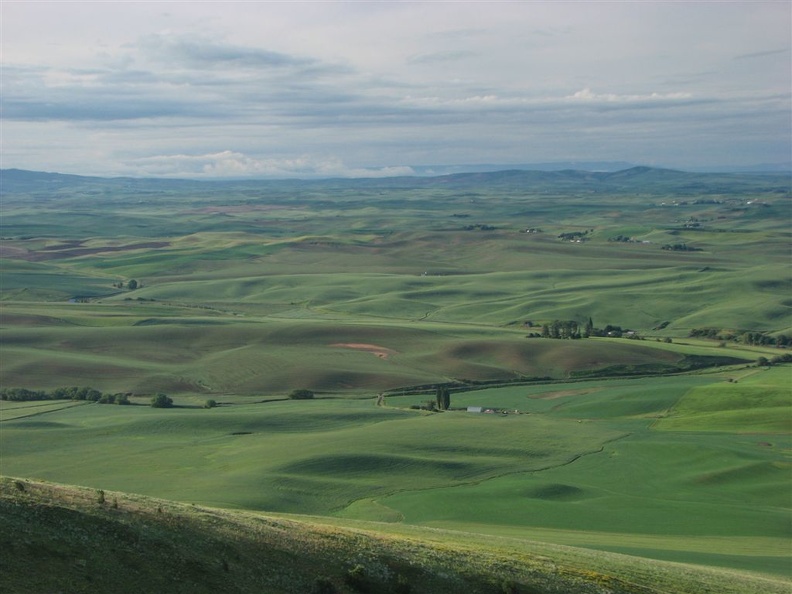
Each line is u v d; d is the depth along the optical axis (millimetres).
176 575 35938
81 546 35562
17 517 36156
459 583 42375
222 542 40188
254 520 45875
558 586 44594
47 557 33812
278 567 39625
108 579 33906
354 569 40281
